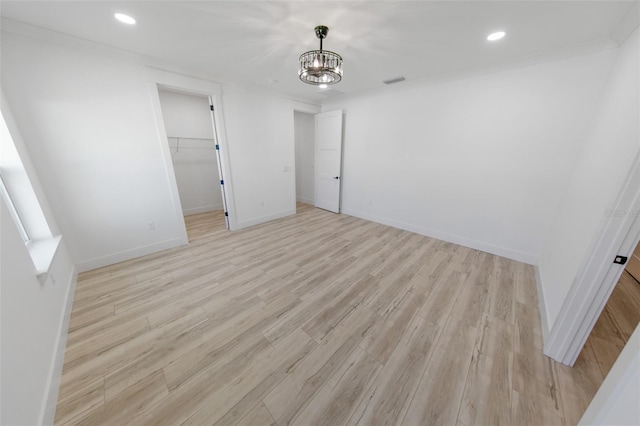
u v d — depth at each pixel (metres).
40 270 1.47
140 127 2.68
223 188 3.72
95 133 2.41
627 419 0.82
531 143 2.57
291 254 2.98
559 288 1.73
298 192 6.12
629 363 0.80
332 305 2.01
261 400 1.25
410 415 1.18
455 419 1.17
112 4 1.62
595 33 1.93
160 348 1.56
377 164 4.09
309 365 1.45
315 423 1.14
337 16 1.75
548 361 1.48
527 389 1.31
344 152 4.58
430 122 3.31
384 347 1.59
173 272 2.53
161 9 1.69
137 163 2.73
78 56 2.21
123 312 1.90
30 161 2.08
